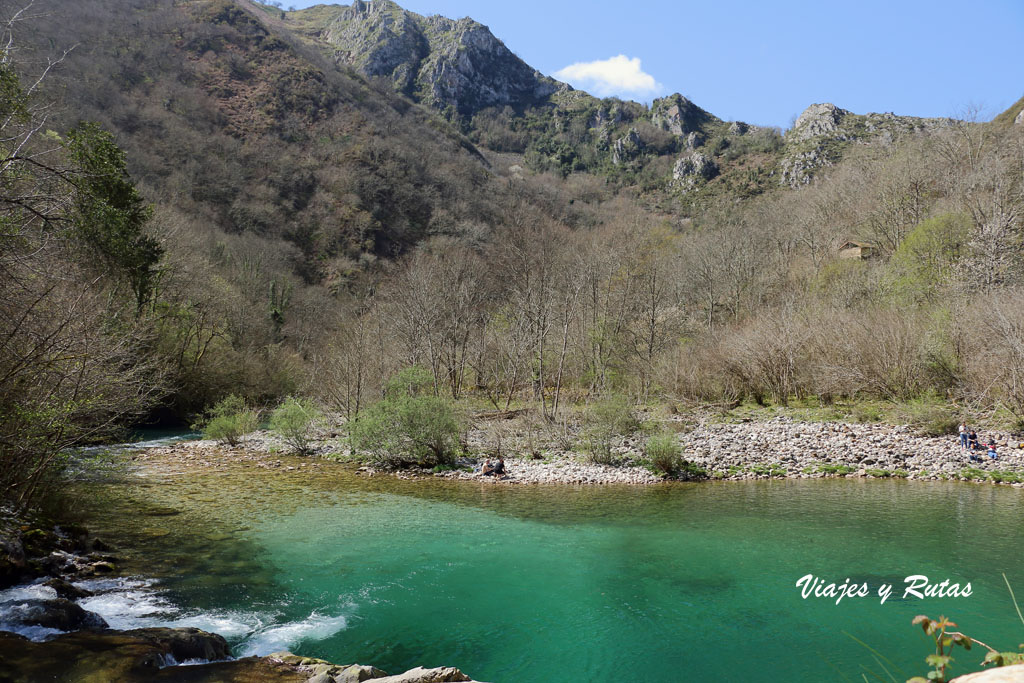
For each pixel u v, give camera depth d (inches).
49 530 385.4
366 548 435.2
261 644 283.4
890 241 1867.6
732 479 685.9
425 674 229.3
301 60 4370.1
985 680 60.0
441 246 2659.9
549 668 268.7
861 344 1073.5
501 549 435.2
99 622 279.6
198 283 1392.7
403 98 5251.0
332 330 1898.4
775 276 1825.8
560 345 1333.7
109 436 456.1
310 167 3275.1
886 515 510.3
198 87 3671.3
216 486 633.0
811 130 4936.0
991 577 366.0
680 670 265.4
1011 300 987.3
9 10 442.9
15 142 373.4
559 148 5969.5
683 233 3159.5
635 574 384.2
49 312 353.7
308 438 960.9
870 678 254.1
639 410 1096.2
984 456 718.5
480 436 901.2
